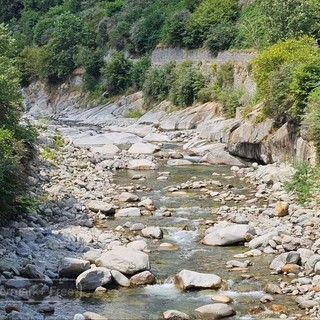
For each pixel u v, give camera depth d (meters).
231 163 30.77
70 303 12.52
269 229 17.59
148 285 13.73
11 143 20.70
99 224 19.00
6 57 27.17
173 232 18.17
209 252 16.20
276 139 27.66
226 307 12.00
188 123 46.75
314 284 13.29
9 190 17.39
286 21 41.62
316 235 16.81
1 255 14.67
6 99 21.48
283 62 29.77
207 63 54.75
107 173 28.28
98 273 13.51
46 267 14.28
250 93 41.16
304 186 21.62
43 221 18.42
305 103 24.50
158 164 31.31
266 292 13.15
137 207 21.19
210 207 21.33
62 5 94.31
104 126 52.47
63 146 33.91
